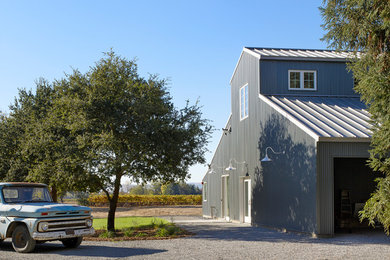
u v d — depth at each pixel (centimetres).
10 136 2014
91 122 1470
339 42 1081
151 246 1205
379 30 984
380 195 930
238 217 2139
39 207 1101
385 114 949
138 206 4534
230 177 2292
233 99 2308
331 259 976
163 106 1561
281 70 1973
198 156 1648
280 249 1136
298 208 1527
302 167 1502
